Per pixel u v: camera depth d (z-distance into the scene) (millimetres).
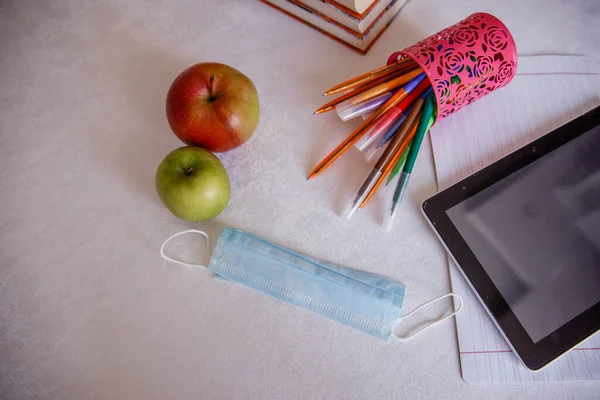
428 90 570
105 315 549
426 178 595
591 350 525
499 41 550
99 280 562
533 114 617
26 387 528
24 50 659
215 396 521
